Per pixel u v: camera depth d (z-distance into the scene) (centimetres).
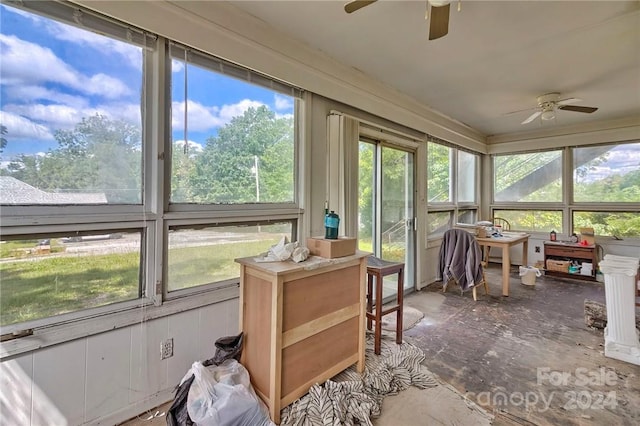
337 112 287
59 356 148
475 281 370
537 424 169
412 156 409
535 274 432
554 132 515
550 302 363
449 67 291
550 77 311
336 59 277
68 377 151
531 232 543
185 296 194
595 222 485
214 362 167
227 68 211
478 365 227
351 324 198
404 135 378
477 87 340
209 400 140
